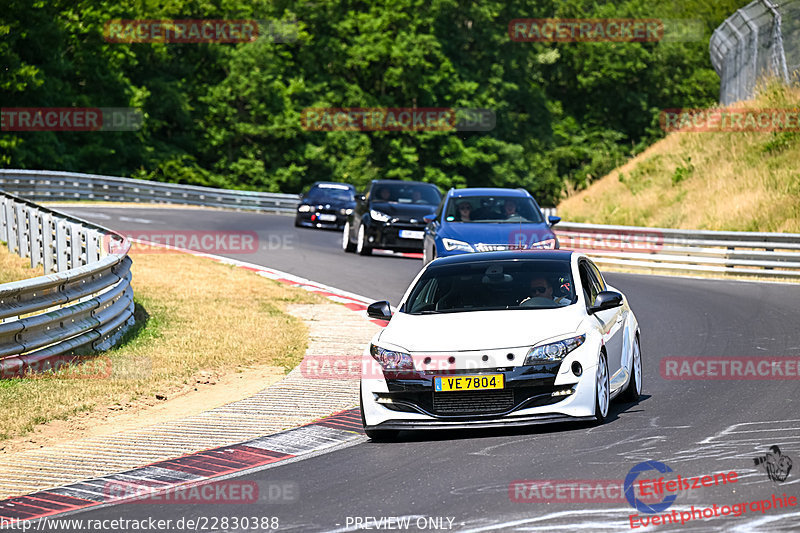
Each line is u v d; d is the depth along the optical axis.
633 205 124.12
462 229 62.84
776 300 63.94
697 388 37.81
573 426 31.34
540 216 65.06
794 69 129.25
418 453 29.31
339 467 28.31
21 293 41.75
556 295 33.75
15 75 175.00
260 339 52.16
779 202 102.81
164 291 66.69
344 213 122.00
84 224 64.31
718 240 83.25
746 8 137.00
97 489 27.52
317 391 40.69
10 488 28.23
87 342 46.78
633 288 71.88
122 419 37.31
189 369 45.19
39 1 181.12
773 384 37.56
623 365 34.91
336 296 67.38
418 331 31.97
